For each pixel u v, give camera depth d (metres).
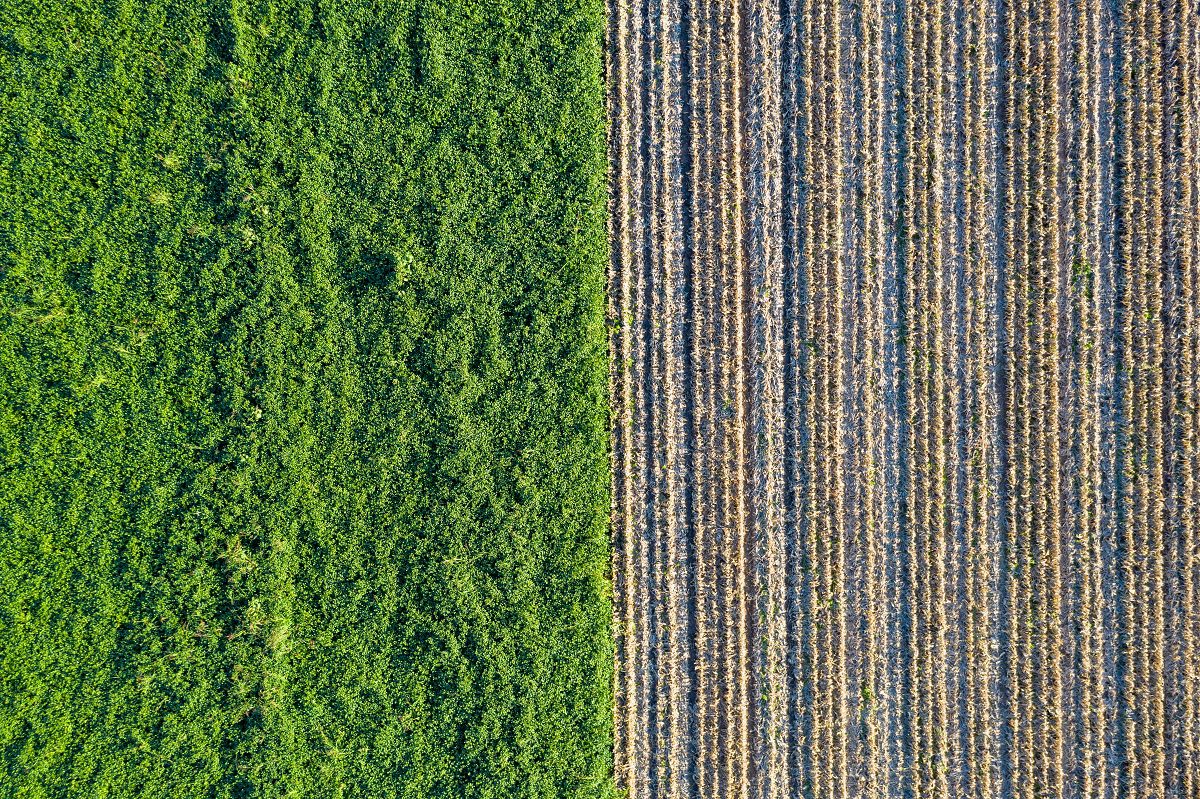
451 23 11.41
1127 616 11.62
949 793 11.69
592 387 11.52
